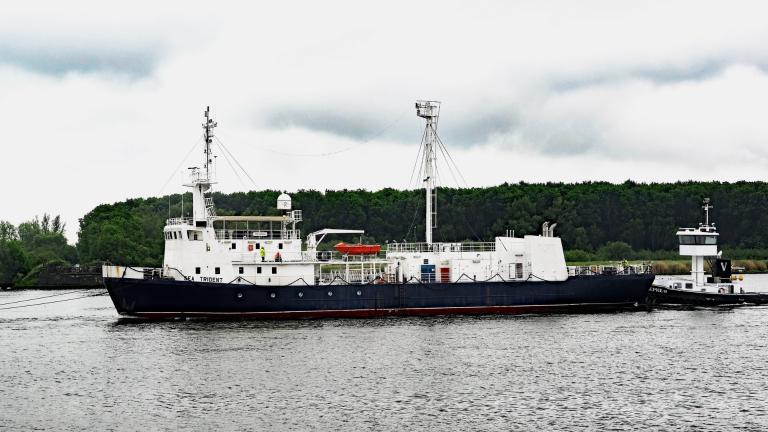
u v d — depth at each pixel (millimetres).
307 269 83750
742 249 199750
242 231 86188
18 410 47625
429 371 56562
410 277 87500
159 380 54344
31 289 155125
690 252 96938
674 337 70688
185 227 80688
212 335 71062
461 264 87875
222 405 48219
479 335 71125
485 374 55719
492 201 199750
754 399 49438
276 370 56844
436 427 43938
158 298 78812
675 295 95125
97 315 93062
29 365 59875
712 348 65438
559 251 88500
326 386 52375
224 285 79562
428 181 90875
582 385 52781
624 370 57156
